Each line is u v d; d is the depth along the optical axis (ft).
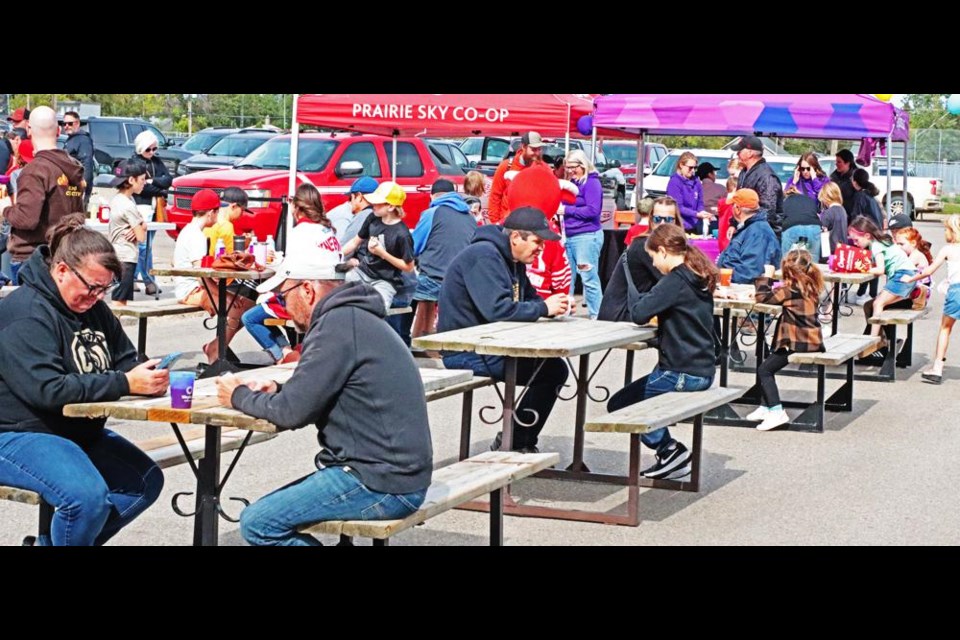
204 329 44.52
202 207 35.09
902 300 40.93
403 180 67.05
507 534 21.35
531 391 25.36
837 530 22.16
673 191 57.21
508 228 25.08
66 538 15.85
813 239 49.26
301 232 15.61
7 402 16.29
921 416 33.91
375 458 15.40
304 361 15.26
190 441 19.04
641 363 41.14
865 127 51.93
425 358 40.22
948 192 172.86
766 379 31.42
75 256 16.20
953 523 22.86
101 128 108.99
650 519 22.68
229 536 20.49
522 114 49.42
